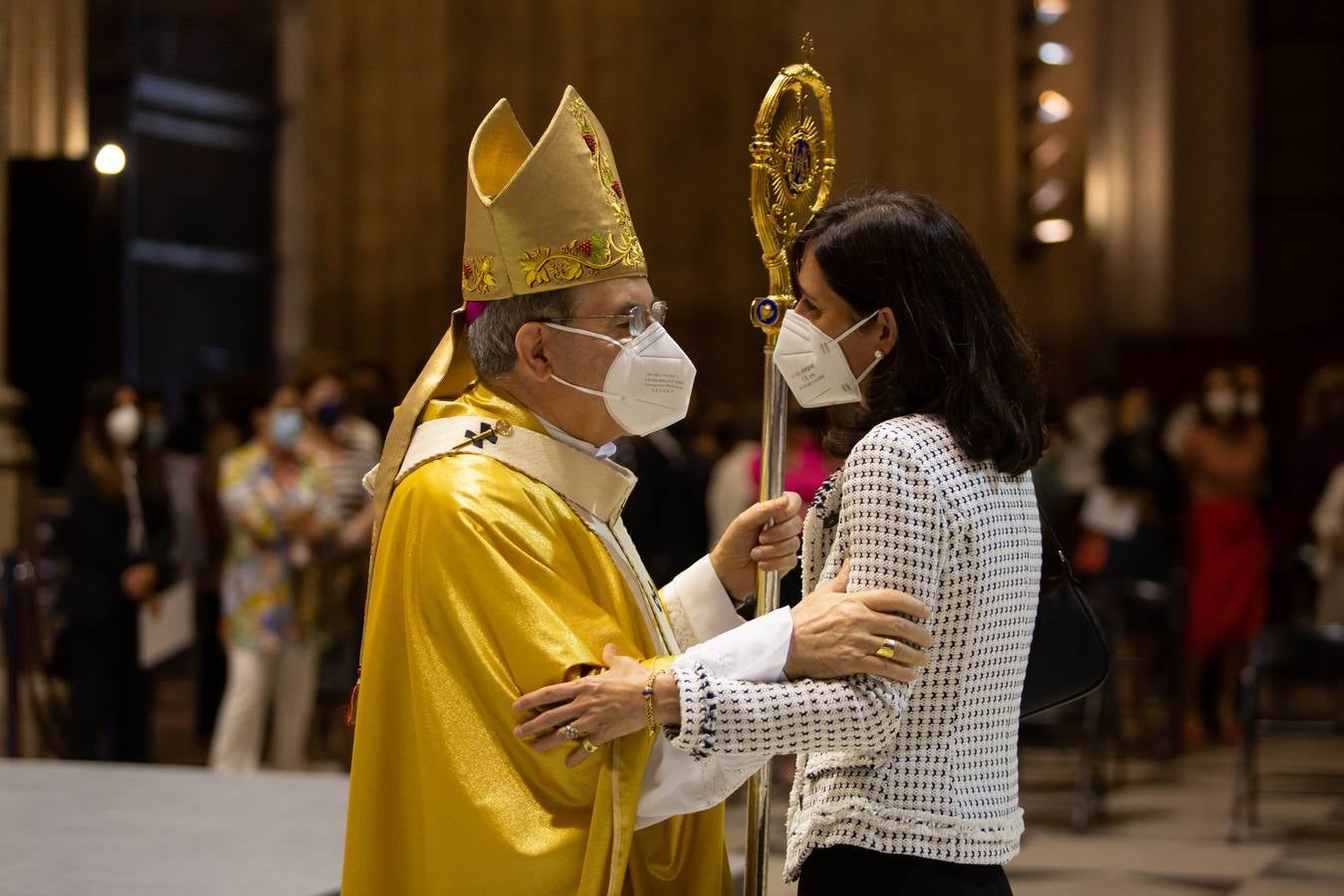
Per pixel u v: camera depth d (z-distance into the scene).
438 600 2.74
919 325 2.70
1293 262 16.92
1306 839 7.58
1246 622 10.27
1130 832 7.75
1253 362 15.60
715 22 14.23
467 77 14.41
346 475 8.31
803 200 3.21
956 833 2.62
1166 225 16.47
